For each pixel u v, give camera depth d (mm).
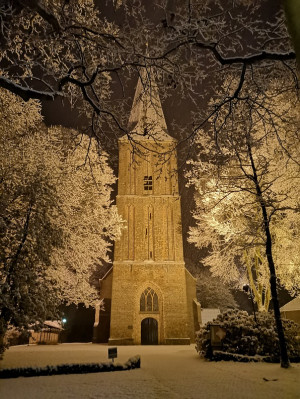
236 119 15258
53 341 30109
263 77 9992
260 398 7445
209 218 23141
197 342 16859
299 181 17812
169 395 7918
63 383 9578
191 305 33344
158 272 30688
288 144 15656
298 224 18922
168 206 33312
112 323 28656
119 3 9109
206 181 23812
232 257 23422
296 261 19344
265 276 21531
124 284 30094
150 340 30281
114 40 8797
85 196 23375
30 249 14438
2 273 13852
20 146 19109
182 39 7996
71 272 22938
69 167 21969
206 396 7746
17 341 28906
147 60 9234
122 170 34531
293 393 7863
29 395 7977
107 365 12023
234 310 17703
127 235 31969
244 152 18594
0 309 12570
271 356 13938
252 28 7848
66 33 8711
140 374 11281
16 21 8445
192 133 11531
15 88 7152
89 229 23203
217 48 7863
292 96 14258
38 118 21109
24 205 15930
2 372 10594
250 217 20828
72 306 44500
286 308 26750
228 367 12734
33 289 13891
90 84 8266
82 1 9852
